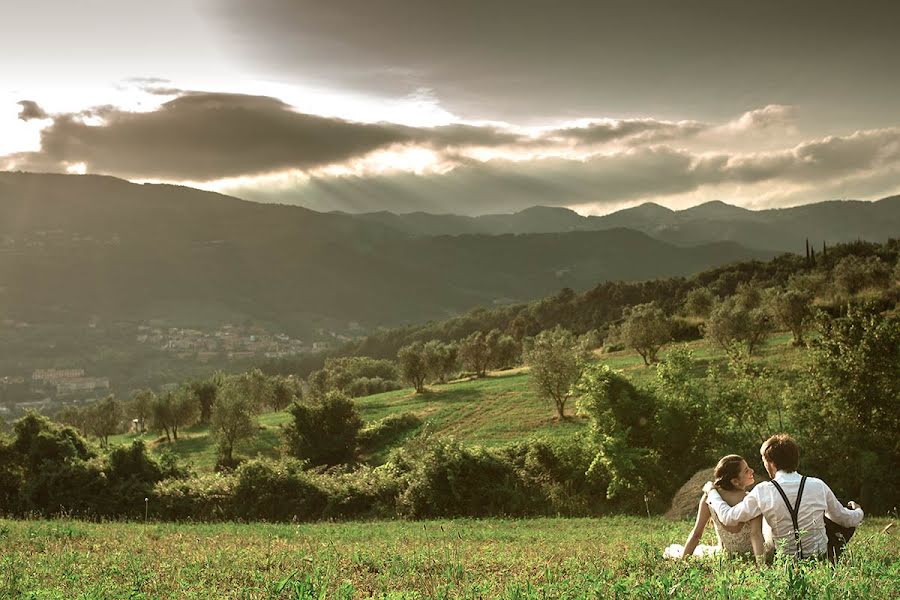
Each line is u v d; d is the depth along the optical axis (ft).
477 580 27.17
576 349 218.59
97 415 364.99
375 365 540.93
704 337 242.37
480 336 341.41
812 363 91.86
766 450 23.13
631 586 18.33
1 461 120.37
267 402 379.96
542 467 102.94
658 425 96.48
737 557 22.34
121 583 29.63
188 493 107.76
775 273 524.52
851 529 22.53
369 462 207.62
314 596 20.63
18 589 26.66
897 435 85.61
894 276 241.14
